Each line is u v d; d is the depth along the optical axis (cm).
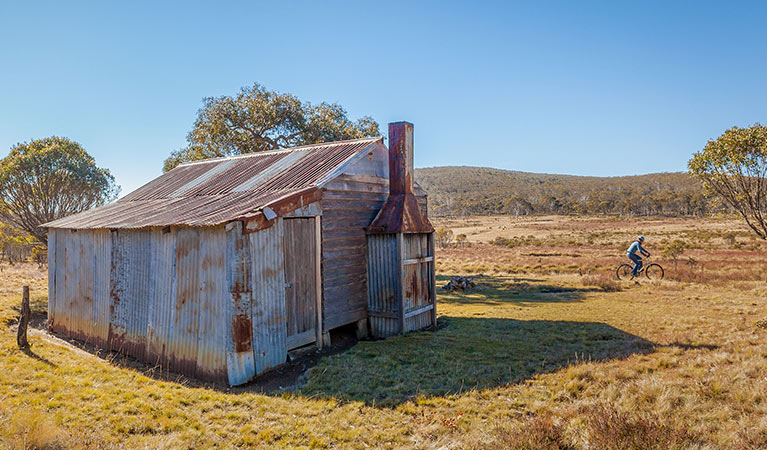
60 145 2058
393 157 1085
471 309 1338
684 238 4422
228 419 549
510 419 538
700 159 1460
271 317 789
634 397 557
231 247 729
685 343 823
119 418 532
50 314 1159
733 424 474
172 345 811
